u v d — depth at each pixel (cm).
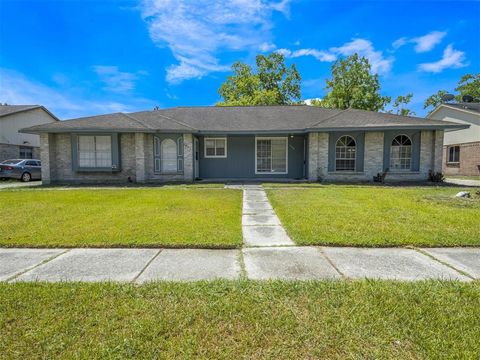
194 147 1384
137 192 978
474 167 1942
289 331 213
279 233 486
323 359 185
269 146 1477
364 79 3133
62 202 773
